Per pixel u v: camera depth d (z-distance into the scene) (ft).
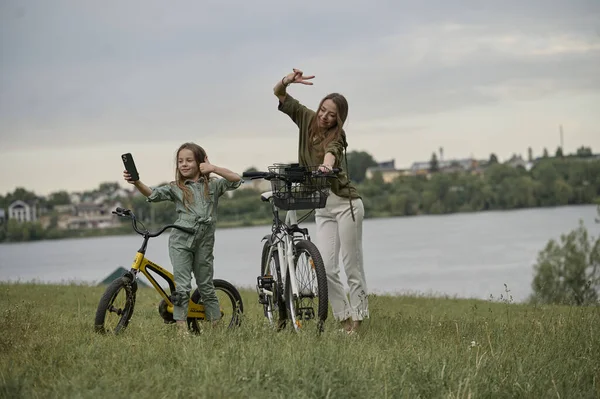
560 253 113.19
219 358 17.98
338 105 23.24
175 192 23.54
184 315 23.18
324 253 24.44
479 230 464.65
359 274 24.66
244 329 21.66
